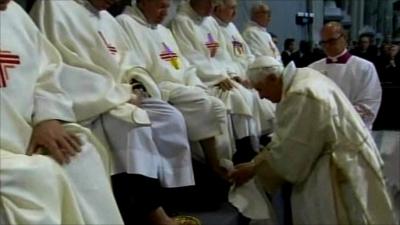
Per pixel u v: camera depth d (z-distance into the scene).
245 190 3.14
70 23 2.83
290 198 3.09
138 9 3.76
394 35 12.34
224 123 3.59
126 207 2.65
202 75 4.21
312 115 2.80
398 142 3.01
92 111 2.60
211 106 3.49
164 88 3.53
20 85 2.26
